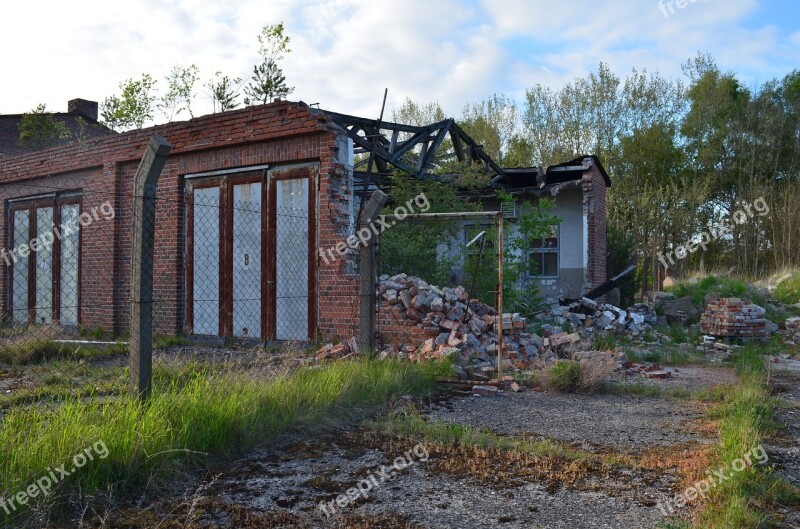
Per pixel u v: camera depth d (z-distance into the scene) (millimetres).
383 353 8102
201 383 5426
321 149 9766
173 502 3598
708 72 31297
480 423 5664
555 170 16750
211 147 10867
